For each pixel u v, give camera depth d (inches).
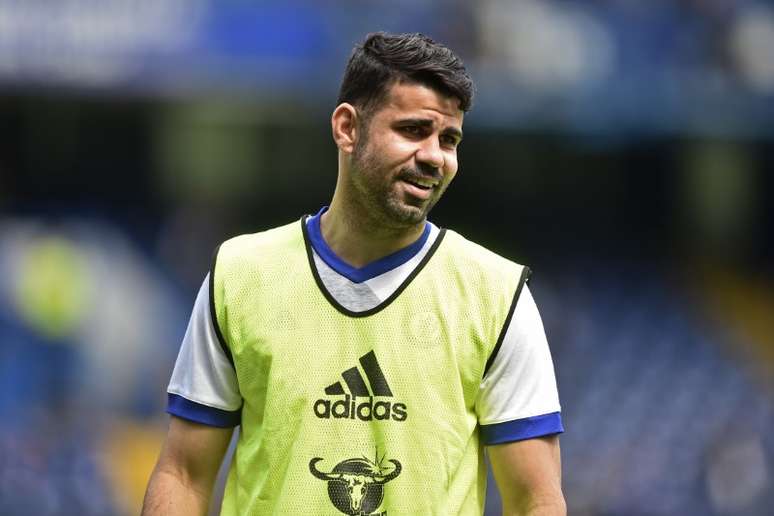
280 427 411.8
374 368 411.8
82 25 1737.2
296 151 2338.8
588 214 2573.8
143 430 1822.1
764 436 2185.0
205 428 430.9
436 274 422.0
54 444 1676.9
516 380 419.2
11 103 2156.7
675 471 2004.2
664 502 1927.9
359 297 417.4
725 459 2062.0
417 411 408.8
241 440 427.5
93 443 1727.4
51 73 1726.1
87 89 1770.4
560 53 2001.7
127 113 2233.0
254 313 420.2
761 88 2142.0
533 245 2529.5
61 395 1835.6
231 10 1809.8
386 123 405.7
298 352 414.6
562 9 2014.0
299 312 418.3
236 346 421.1
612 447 2057.1
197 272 2183.8
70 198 2197.3
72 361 1875.0
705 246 2618.1
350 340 414.6
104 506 1626.5
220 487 1363.2
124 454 1739.7
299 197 2353.6
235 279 425.7
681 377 2292.1
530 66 1979.6
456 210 2517.2
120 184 2236.7
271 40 1828.2
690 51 2098.9
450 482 410.0
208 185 2288.4
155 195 2256.4
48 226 2102.6
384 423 408.5
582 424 2117.4
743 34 2144.4
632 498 1911.9
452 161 410.0
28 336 1852.9
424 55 405.1
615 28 2049.7
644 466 2001.7
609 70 2033.7
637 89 2053.4
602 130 2122.3
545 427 419.8
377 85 407.2
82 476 1647.4
